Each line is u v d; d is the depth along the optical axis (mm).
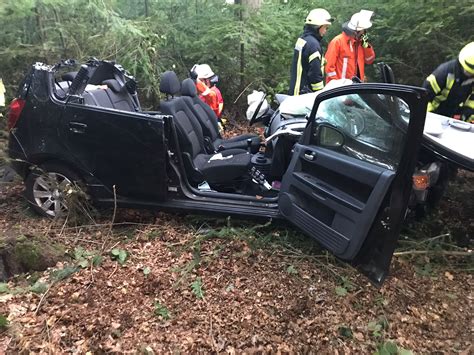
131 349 2463
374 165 2775
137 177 3693
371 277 2795
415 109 2420
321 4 8242
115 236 3658
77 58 6500
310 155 3201
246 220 3688
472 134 3467
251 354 2459
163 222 3846
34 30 6578
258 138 4812
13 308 2744
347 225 2857
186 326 2662
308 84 5617
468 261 3365
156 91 6914
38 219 3949
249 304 2865
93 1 6457
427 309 2865
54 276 3041
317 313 2797
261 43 7734
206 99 5812
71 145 3721
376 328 2658
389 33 6750
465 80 4145
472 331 2688
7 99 5742
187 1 7910
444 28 6062
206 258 3303
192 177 3914
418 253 3355
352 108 2922
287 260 3330
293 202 3297
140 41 6754
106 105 4043
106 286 3000
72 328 2600
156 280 3039
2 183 4621
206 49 7496
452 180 4062
